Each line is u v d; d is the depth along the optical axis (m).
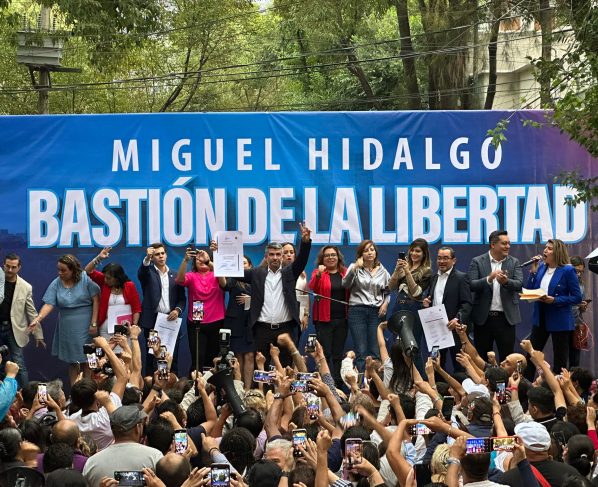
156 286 15.03
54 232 15.95
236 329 15.00
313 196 15.98
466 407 9.37
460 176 15.99
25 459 8.02
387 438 8.03
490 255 14.88
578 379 11.63
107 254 15.38
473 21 26.62
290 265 14.64
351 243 15.99
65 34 26.92
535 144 16.02
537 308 14.85
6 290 15.21
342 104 37.53
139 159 15.98
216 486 6.57
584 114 14.55
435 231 16.00
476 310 14.87
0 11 28.27
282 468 7.71
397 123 16.00
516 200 16.02
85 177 15.98
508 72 33.97
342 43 32.53
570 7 16.88
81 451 8.21
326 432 6.80
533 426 7.55
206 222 15.96
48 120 15.96
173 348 14.18
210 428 8.66
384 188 15.98
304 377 9.38
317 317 15.03
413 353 10.93
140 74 38.34
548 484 7.36
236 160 15.97
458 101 29.11
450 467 6.79
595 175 16.02
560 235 16.05
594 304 15.98
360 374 12.66
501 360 14.89
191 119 15.99
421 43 29.97
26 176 15.95
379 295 14.94
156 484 6.66
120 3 26.64
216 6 35.06
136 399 9.66
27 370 15.77
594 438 8.70
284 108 38.47
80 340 15.18
